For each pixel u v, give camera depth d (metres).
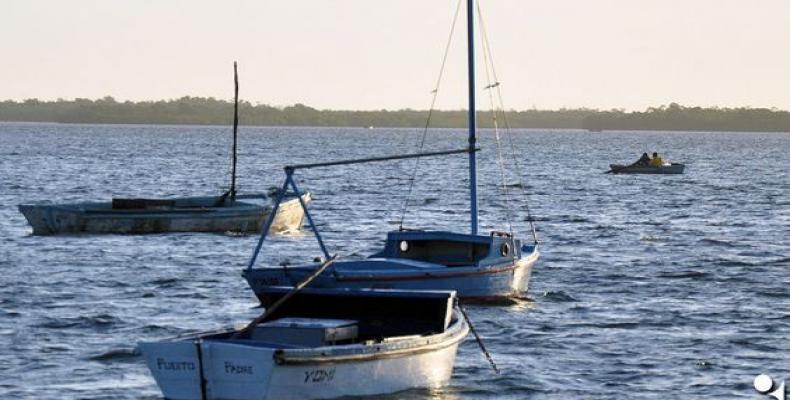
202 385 44.56
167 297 75.19
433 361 50.12
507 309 70.38
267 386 43.94
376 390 47.59
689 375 55.62
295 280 65.25
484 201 170.12
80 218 106.81
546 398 51.34
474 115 78.31
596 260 96.12
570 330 65.00
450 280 68.44
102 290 77.50
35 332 63.09
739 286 82.25
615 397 51.62
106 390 51.09
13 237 105.62
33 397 49.94
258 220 111.56
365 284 65.75
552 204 164.38
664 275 87.19
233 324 66.50
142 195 179.25
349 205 157.00
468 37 79.31
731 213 149.62
